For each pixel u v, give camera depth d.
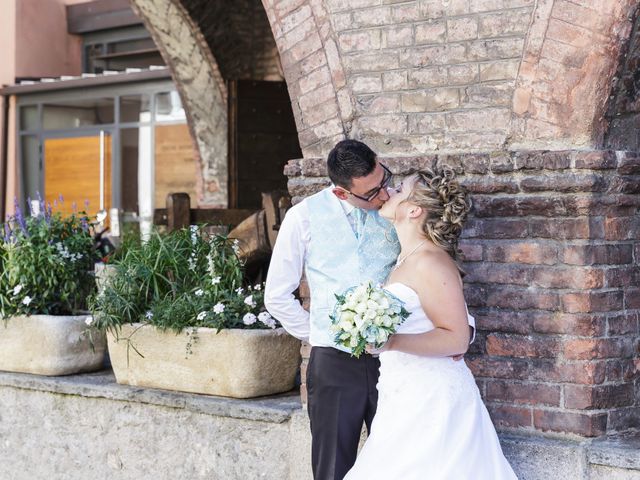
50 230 6.31
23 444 6.09
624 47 4.06
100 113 12.78
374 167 3.88
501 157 4.28
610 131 4.23
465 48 4.43
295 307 4.34
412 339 3.67
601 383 4.17
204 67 9.24
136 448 5.57
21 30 13.29
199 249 5.76
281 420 4.99
